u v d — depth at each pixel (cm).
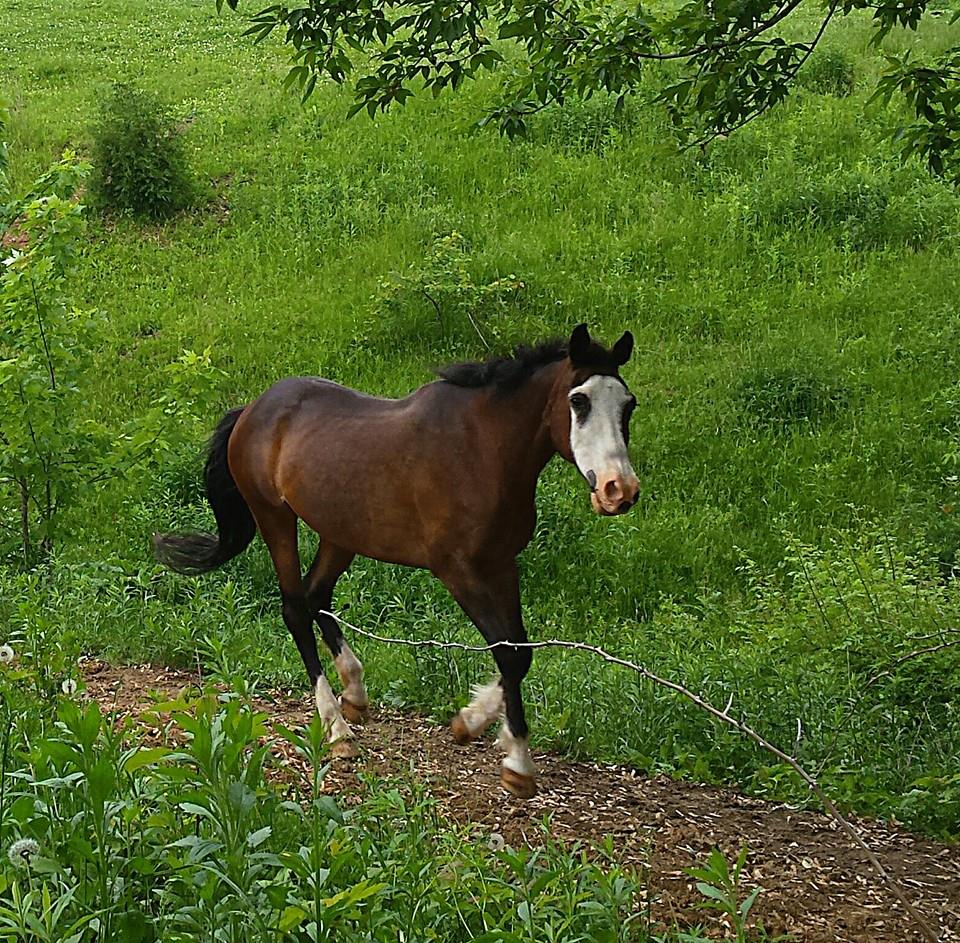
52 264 1070
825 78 2256
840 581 888
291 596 692
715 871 350
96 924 345
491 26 2570
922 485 1255
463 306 1628
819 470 1291
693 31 674
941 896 502
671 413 1423
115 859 360
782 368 1450
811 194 1844
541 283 1722
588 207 1944
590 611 1088
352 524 632
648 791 617
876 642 768
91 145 2195
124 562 1074
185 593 1019
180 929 342
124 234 1959
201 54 2858
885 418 1377
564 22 716
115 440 1122
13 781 425
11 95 2514
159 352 1659
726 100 717
